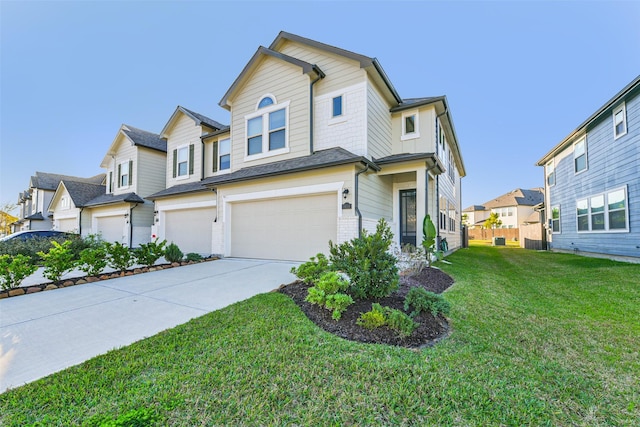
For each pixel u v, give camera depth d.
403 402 2.33
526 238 20.78
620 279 7.14
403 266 7.38
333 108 9.92
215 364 2.87
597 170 11.80
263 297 5.17
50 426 2.03
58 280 6.71
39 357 3.12
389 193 11.06
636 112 9.41
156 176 17.59
